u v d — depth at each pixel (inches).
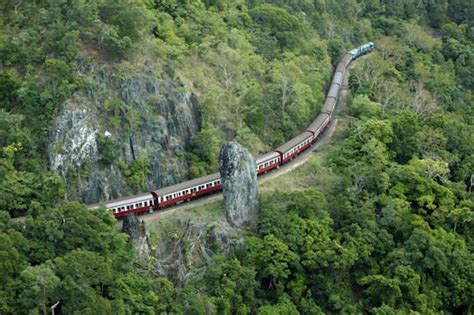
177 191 4372.5
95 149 4394.7
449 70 7406.5
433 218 4579.2
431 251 4175.7
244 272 3855.8
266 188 4690.0
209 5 6427.2
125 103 4608.8
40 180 3978.8
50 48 4690.0
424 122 5565.9
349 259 4062.5
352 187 4628.4
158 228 4143.7
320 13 7741.1
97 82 4564.5
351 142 5206.7
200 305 3582.7
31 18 4985.2
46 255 3403.1
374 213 4515.3
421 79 6648.6
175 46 5315.0
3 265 3142.2
